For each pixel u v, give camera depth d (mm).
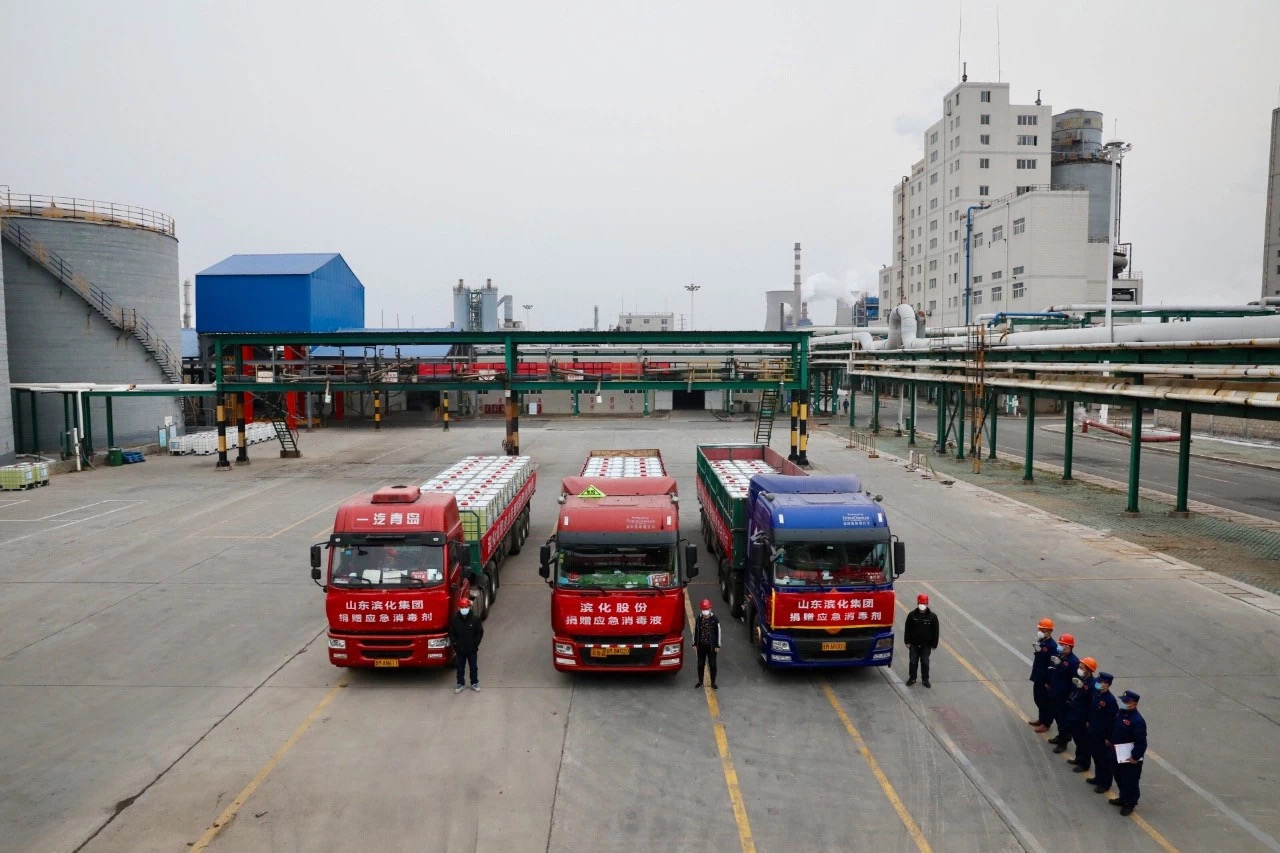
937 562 23578
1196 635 17562
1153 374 26719
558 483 38000
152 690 14953
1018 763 12227
